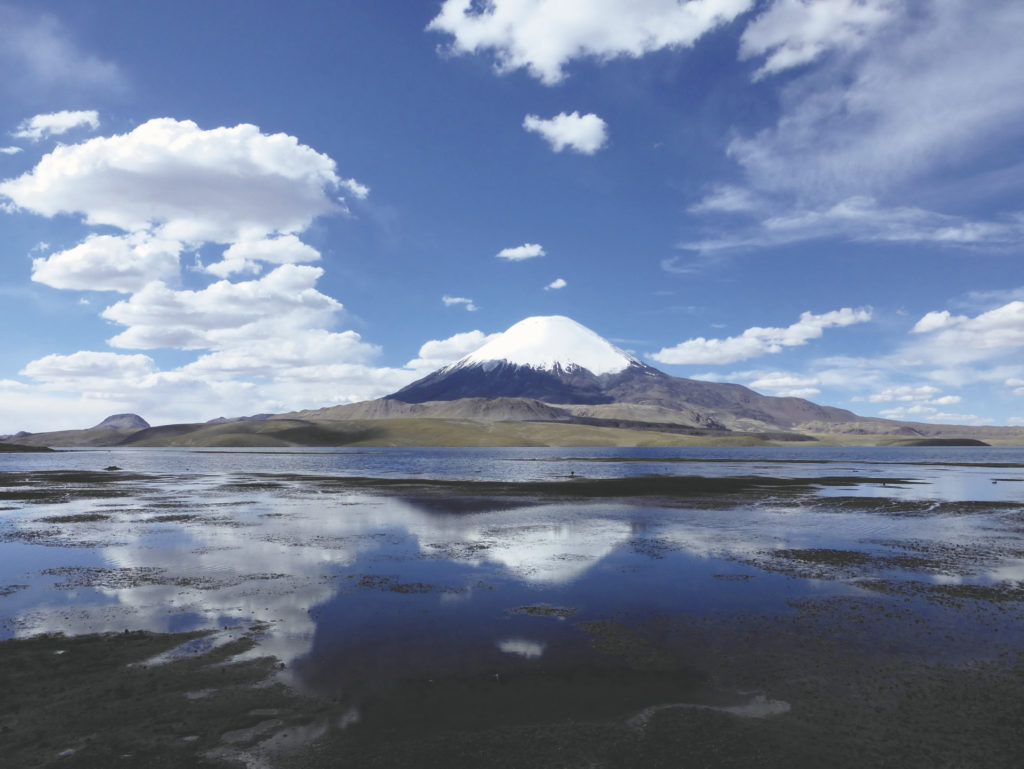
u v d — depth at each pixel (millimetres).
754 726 10320
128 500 47250
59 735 9875
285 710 10773
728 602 18031
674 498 48500
